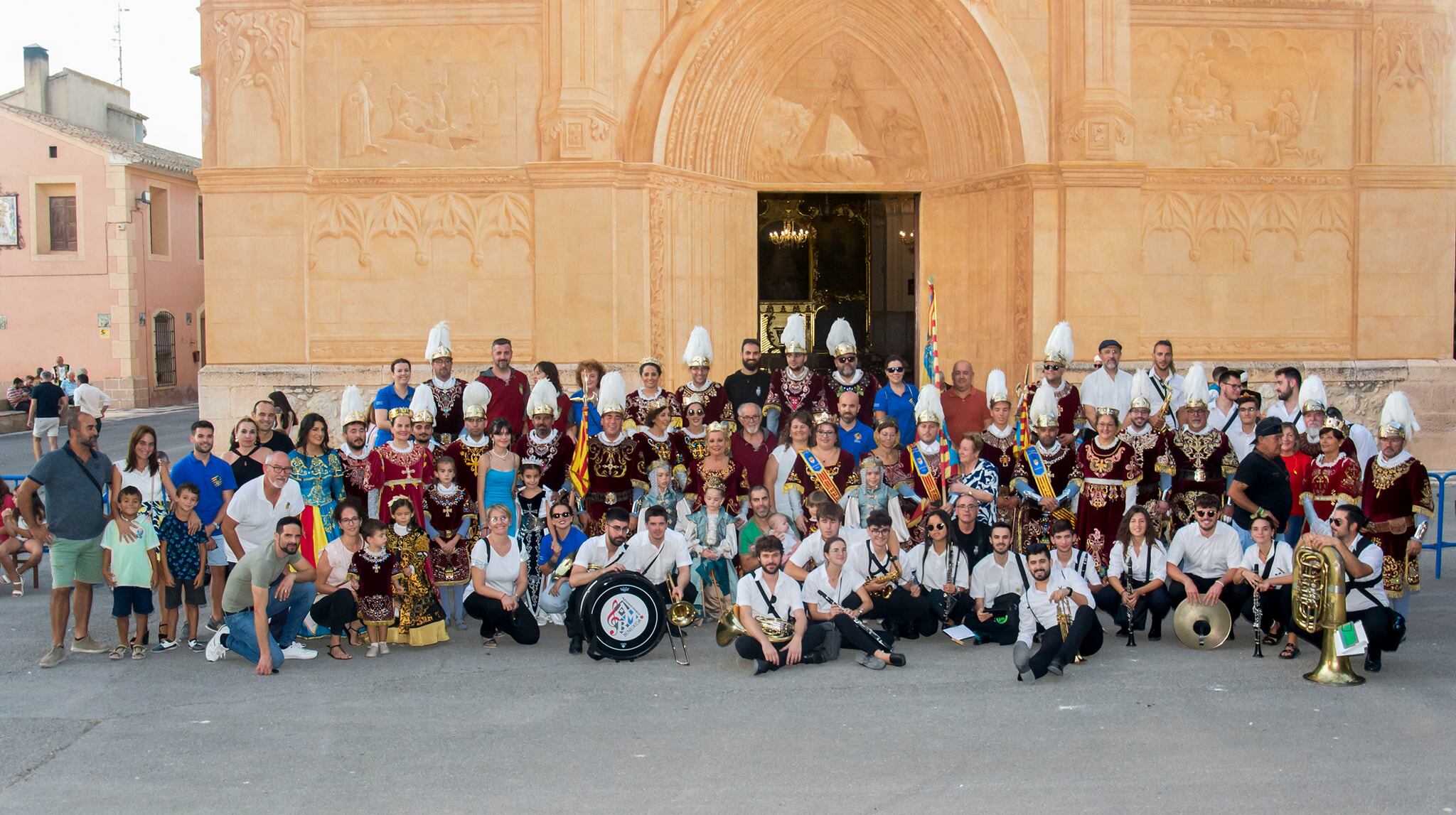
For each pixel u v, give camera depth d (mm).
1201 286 16984
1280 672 8758
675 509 10516
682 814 6191
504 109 16344
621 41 16281
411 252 16438
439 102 16359
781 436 10984
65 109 41500
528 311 16406
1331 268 17188
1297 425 11711
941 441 10562
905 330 18250
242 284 16250
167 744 7316
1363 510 9328
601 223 15992
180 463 9969
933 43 16797
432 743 7312
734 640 9344
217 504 9977
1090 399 12375
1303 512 10531
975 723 7605
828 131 17562
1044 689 8375
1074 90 16281
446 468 10117
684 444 10906
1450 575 12086
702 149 16797
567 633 10188
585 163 15906
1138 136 16781
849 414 11219
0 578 12227
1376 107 17047
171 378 38719
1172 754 7008
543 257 16156
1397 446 9203
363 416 10359
